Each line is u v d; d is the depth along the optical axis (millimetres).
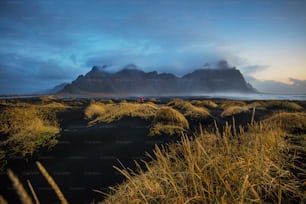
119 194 2025
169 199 1499
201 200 1391
